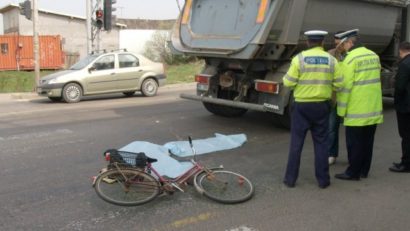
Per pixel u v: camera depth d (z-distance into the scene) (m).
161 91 18.22
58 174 6.30
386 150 7.77
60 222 4.73
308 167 6.76
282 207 5.18
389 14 11.09
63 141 8.30
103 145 8.00
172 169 6.19
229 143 8.02
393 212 5.07
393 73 11.32
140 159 5.25
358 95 5.89
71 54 34.81
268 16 8.30
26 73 27.92
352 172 6.16
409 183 6.09
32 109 12.65
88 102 14.30
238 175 5.67
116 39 42.19
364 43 10.71
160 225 4.66
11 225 4.66
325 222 4.78
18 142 8.23
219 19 9.16
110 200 5.11
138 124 9.97
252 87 9.23
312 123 5.78
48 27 40.06
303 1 8.56
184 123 10.05
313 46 5.73
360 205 5.27
